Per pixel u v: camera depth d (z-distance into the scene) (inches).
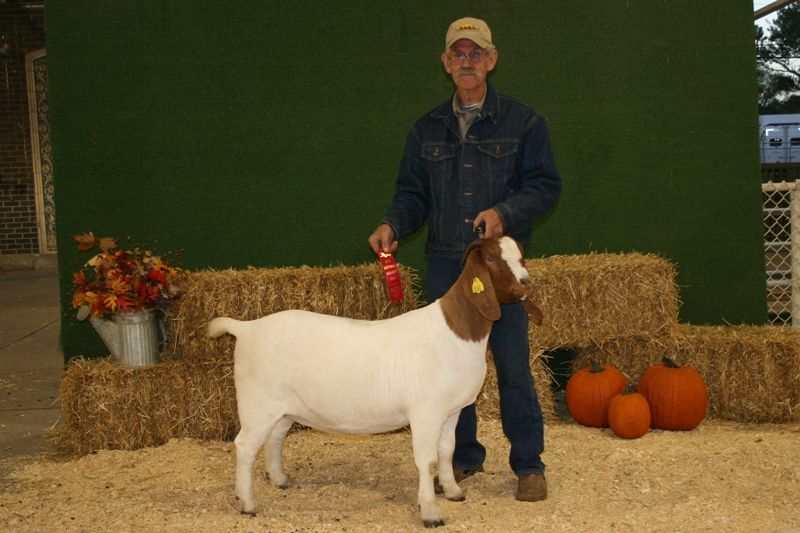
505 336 168.6
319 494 179.3
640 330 239.0
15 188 671.1
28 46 658.2
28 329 405.4
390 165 265.1
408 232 180.7
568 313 234.5
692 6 266.7
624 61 267.3
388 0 261.4
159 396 221.8
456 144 171.8
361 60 262.2
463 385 157.5
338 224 265.9
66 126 255.1
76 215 257.6
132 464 205.5
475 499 172.7
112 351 223.9
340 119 263.3
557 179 169.5
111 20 254.7
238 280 223.1
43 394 279.1
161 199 259.9
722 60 268.4
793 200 284.2
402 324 160.9
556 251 271.3
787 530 150.9
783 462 190.2
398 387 155.9
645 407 216.5
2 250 676.1
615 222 271.1
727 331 243.6
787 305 308.2
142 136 258.1
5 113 663.8
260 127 261.4
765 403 229.0
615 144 269.1
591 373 231.9
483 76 165.8
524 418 170.7
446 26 263.0
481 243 152.6
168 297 223.5
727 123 270.1
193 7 256.8
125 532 156.8
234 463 203.9
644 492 174.7
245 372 164.7
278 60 260.2
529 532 153.0
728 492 172.7
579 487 179.2
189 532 156.1
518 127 168.4
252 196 263.0
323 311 225.3
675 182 270.8
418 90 264.1
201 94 258.8
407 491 181.0
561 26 265.6
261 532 155.4
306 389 159.6
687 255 272.8
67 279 257.6
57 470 202.7
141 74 256.5
